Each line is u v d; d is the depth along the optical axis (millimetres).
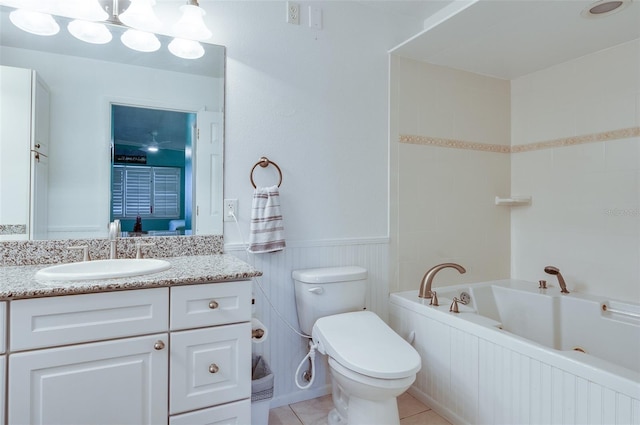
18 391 1002
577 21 1810
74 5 1454
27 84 1461
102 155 1572
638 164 1963
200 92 1728
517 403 1441
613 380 1144
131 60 1619
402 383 1302
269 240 1762
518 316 2283
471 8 1694
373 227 2156
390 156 2203
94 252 1543
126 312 1131
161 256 1639
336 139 2043
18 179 1442
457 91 2449
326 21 2018
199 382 1234
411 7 2180
